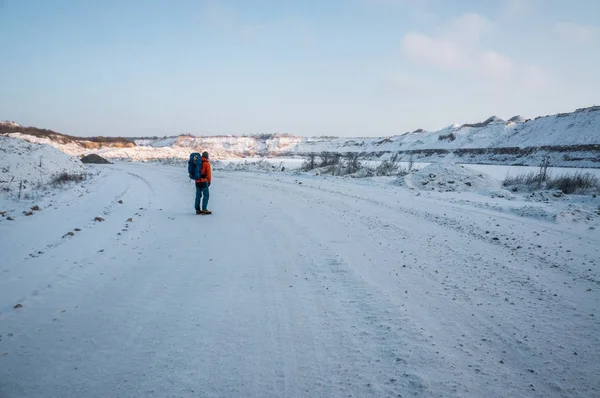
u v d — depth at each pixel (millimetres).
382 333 3668
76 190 16328
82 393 2713
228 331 3721
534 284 5082
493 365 3113
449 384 2824
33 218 9562
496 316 4078
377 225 9000
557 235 8086
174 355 3260
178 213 10836
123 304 4414
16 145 22000
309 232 8242
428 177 19125
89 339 3559
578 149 68938
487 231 8438
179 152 84438
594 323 3914
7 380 2869
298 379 2900
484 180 19047
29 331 3713
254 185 19172
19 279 5184
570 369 3062
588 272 5617
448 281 5184
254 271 5633
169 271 5660
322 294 4707
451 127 121438
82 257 6305
